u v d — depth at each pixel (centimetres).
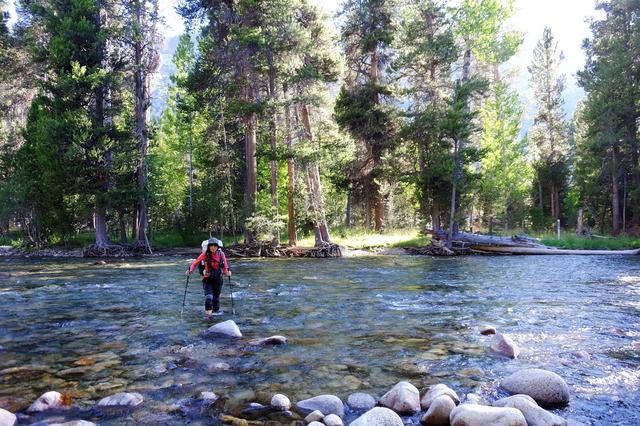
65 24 2906
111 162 2989
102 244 3045
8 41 3600
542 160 4888
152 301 1114
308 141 2612
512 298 1107
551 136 5044
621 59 3462
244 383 525
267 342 697
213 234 3806
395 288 1305
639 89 3419
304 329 796
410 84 3219
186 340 724
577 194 4578
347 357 626
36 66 3628
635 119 3556
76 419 425
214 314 938
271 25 2559
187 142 4041
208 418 428
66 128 2842
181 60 4294
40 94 3297
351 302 1070
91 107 3055
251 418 428
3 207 3328
